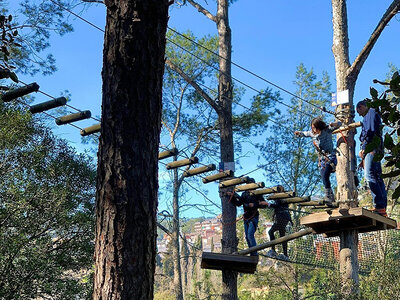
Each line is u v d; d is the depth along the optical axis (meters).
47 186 12.02
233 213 13.28
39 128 12.56
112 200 3.74
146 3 3.96
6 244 10.86
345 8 10.27
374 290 13.36
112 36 3.96
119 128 3.85
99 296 3.65
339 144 9.26
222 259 9.80
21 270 10.95
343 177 9.14
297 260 10.60
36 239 11.89
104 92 3.95
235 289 12.47
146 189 3.83
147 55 3.97
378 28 9.22
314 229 8.70
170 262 46.09
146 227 3.78
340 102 9.44
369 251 12.54
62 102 5.98
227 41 14.66
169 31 21.02
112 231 3.70
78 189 12.54
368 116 7.00
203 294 33.34
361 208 7.66
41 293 11.97
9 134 11.39
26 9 12.84
